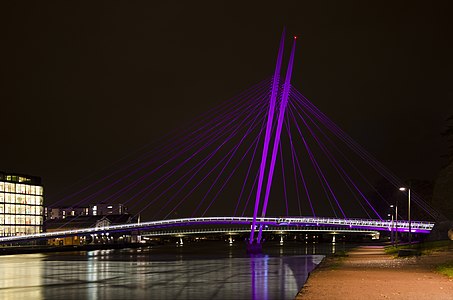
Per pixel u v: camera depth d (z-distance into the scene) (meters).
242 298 35.34
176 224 168.88
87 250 172.75
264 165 108.94
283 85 100.62
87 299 36.38
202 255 121.12
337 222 161.62
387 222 155.62
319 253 117.25
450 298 25.86
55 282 51.41
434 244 77.94
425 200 169.25
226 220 167.88
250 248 113.38
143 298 36.41
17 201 176.75
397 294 27.47
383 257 66.88
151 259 104.06
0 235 168.62
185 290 41.25
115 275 59.97
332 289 30.25
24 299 36.94
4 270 72.00
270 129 103.50
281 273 58.66
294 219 164.38
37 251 147.75
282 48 98.81
